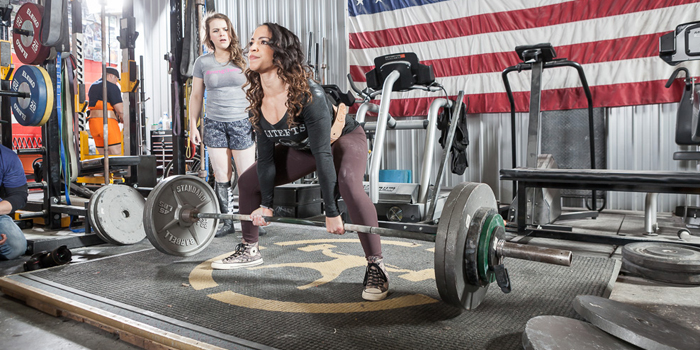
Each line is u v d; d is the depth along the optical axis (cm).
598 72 426
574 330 131
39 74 323
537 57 309
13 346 152
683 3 393
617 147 429
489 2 472
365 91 381
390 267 235
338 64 583
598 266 230
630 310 139
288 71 169
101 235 291
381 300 182
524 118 468
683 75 395
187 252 244
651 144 416
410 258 254
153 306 175
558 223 366
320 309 171
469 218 145
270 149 194
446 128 403
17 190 267
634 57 413
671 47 321
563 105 440
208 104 305
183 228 244
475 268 144
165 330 150
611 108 430
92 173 436
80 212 327
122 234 299
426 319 161
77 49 393
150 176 478
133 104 470
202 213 231
